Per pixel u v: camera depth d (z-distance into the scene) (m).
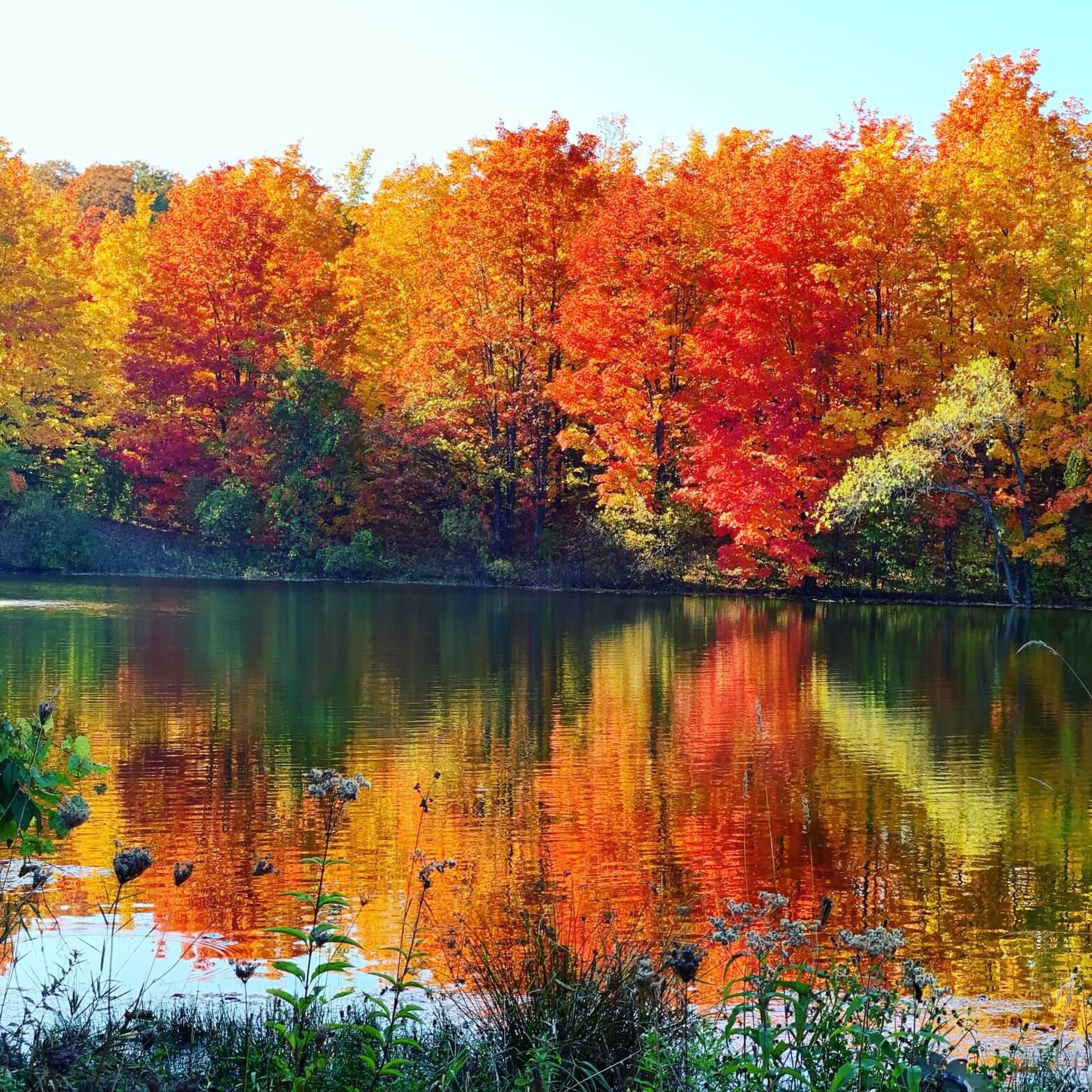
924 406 41.28
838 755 16.48
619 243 45.47
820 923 6.29
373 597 41.47
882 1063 5.28
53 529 50.28
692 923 9.61
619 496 46.56
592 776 15.11
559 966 6.54
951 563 43.44
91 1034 6.52
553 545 49.50
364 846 11.80
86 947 8.72
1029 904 10.43
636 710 19.81
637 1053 5.75
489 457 50.38
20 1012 7.14
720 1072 5.56
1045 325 41.59
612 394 46.53
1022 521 41.00
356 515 51.38
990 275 40.62
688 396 45.03
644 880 10.89
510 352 49.88
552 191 49.03
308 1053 5.65
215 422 54.16
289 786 14.17
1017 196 41.38
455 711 19.42
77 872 10.67
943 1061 6.05
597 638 30.22
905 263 41.34
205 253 52.31
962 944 9.43
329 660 25.28
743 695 21.50
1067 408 39.62
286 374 51.03
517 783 14.63
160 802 13.34
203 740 16.77
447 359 49.84
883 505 41.06
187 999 7.66
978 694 21.78
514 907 9.91
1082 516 42.53
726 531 45.47
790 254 42.16
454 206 50.19
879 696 21.53
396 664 24.78
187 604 37.62
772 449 42.38
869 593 43.81
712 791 14.34
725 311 42.66
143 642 27.53
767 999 5.61
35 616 33.34
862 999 5.78
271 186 56.22
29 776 5.81
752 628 33.06
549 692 21.55
